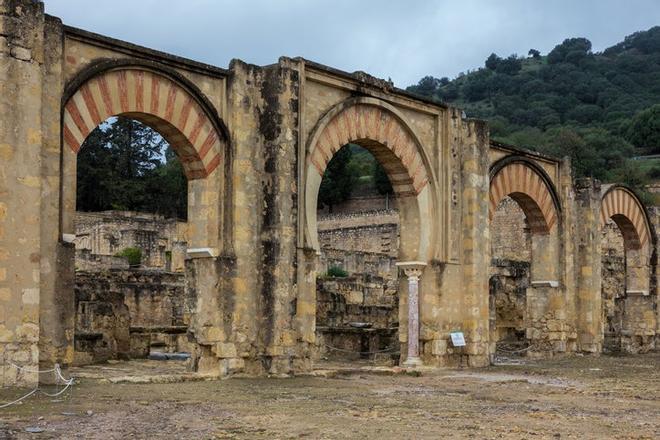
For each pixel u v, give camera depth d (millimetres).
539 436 11602
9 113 15328
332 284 37875
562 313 30484
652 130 104875
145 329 28391
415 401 15680
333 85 21922
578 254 32469
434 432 11742
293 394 16312
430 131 25188
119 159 75312
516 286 39250
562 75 137750
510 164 28703
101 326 25859
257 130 20219
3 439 10562
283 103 20234
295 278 20219
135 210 74438
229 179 19656
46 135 16188
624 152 97125
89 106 17188
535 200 29922
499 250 55438
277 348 19719
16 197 15352
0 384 15000
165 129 19047
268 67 20359
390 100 23594
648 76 140000
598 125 117062
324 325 32125
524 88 137125
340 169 87688
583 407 15250
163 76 18500
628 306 37438
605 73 141250
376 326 32844
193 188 19734
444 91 154125
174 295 35188
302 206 20688
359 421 12664
